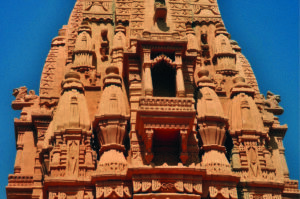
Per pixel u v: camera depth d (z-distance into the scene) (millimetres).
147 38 21547
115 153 20094
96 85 23141
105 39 25016
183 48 21734
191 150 20328
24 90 24750
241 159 21047
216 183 19656
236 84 23094
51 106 23844
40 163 22359
